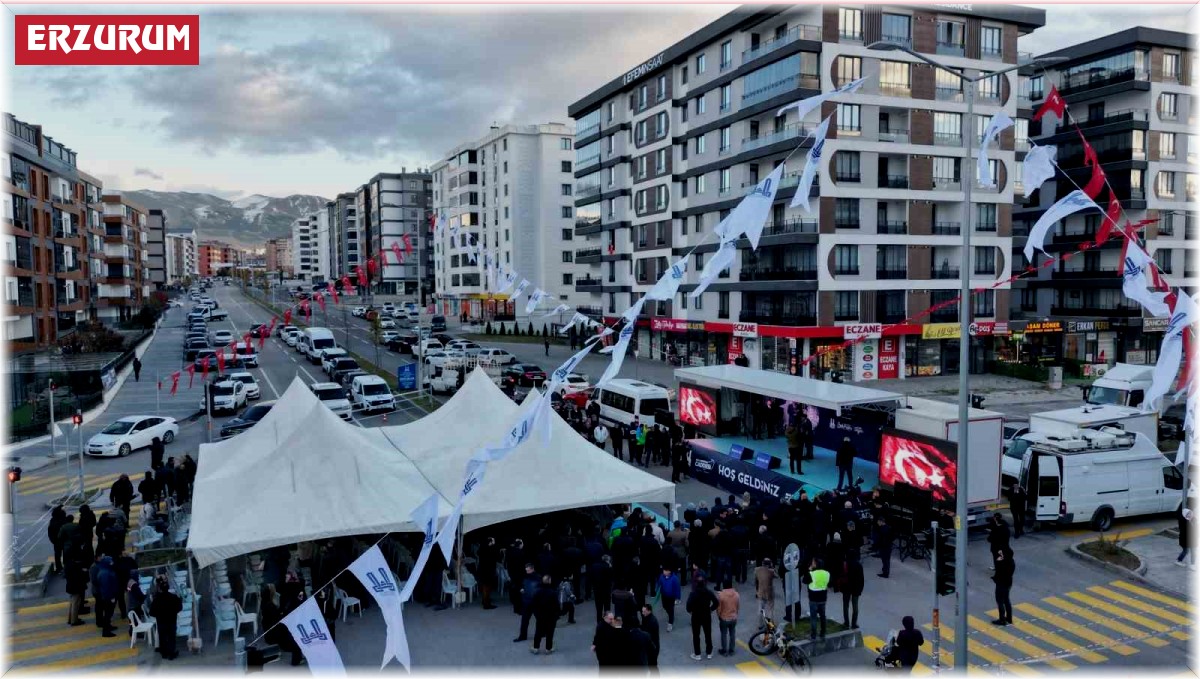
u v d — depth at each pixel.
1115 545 19.27
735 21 49.84
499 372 46.25
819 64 45.62
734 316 52.34
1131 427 25.48
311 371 53.44
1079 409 26.34
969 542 20.03
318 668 10.41
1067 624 15.44
